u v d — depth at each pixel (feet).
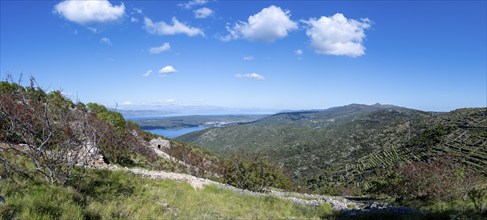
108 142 78.48
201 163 116.47
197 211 39.32
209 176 102.47
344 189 178.81
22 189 28.66
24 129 33.50
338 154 483.92
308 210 52.80
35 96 35.35
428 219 43.88
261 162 89.86
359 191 163.02
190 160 123.24
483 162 194.90
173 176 59.36
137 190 43.14
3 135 38.70
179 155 138.82
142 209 34.55
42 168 35.73
